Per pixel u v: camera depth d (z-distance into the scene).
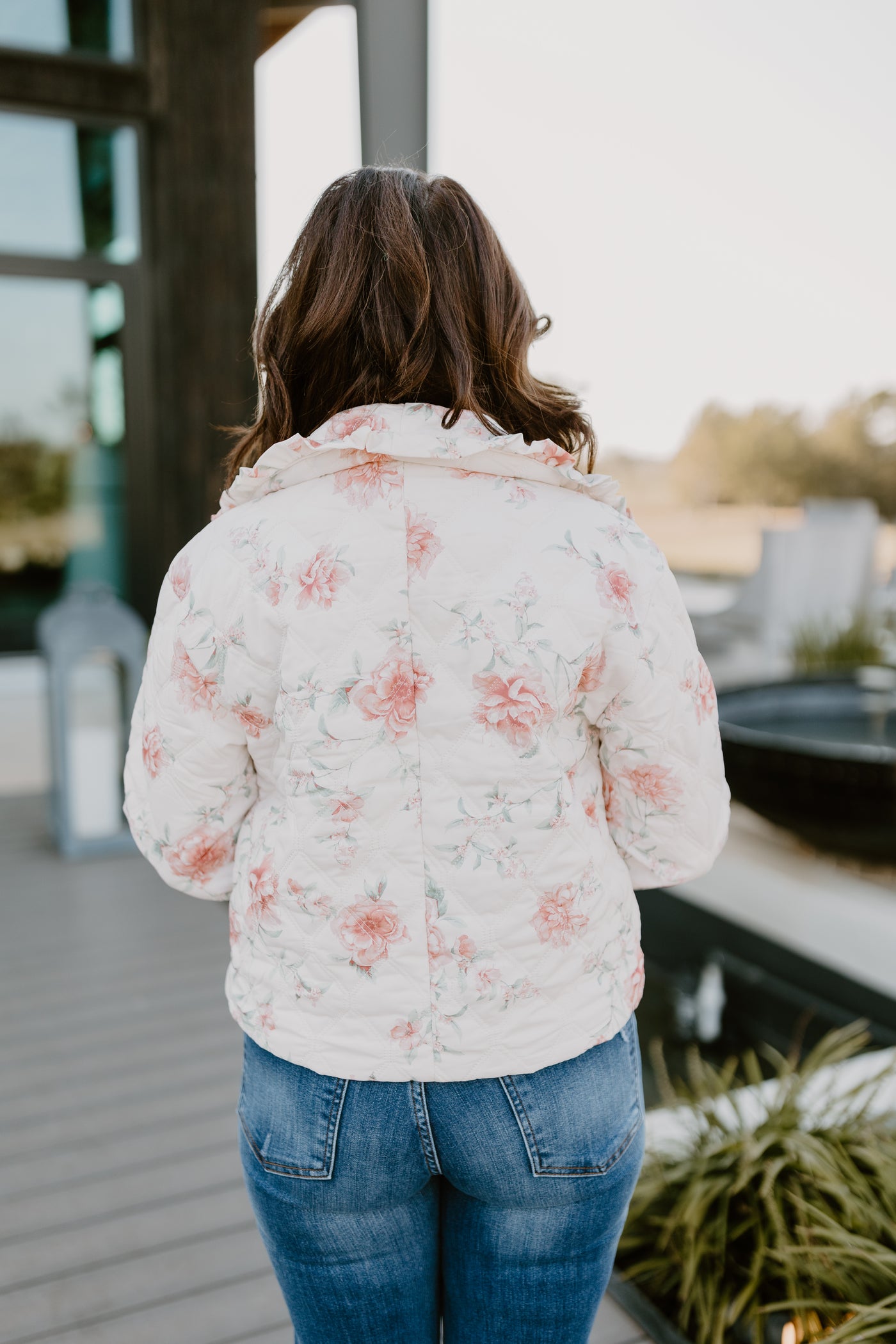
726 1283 1.48
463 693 0.70
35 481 6.05
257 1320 1.45
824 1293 1.42
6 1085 2.09
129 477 6.12
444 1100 0.74
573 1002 0.75
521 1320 0.80
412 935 0.72
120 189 5.77
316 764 0.71
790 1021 2.58
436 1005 0.72
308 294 0.76
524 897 0.72
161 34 5.24
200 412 5.77
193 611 0.74
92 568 6.22
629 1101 0.79
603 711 0.75
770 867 3.57
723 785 0.81
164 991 2.53
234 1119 1.97
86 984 2.56
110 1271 1.55
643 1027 2.58
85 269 5.82
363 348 0.75
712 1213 1.55
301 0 3.76
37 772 4.53
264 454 0.73
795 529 6.58
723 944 3.02
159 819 0.81
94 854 3.50
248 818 0.81
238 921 0.79
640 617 0.73
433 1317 0.84
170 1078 2.12
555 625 0.71
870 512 6.72
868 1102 1.62
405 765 0.71
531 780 0.71
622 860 0.83
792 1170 1.54
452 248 0.74
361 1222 0.78
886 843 2.99
